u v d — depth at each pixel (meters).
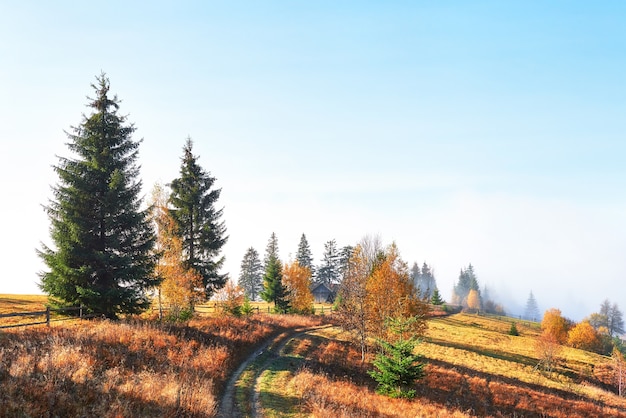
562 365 55.31
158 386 13.66
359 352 35.34
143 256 26.38
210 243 38.97
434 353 45.44
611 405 38.94
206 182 40.56
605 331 144.38
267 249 90.06
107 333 18.95
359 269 35.69
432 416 21.12
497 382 36.62
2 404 9.72
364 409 18.67
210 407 13.44
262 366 23.81
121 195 25.58
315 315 55.53
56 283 23.47
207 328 26.92
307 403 17.58
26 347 14.98
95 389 12.02
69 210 24.27
